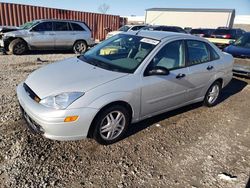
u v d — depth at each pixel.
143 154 3.27
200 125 4.30
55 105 2.88
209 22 37.88
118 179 2.77
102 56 3.99
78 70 3.52
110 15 20.67
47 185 2.59
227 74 5.23
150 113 3.81
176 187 2.72
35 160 2.97
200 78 4.48
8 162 2.89
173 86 3.93
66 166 2.91
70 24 12.01
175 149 3.45
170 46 3.93
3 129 3.60
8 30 11.00
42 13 15.85
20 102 3.29
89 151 3.24
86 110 2.95
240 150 3.56
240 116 4.86
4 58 9.66
